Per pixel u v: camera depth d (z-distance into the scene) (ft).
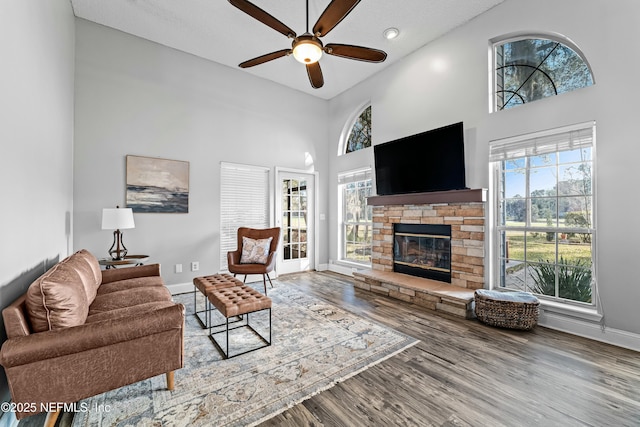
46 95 6.93
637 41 7.37
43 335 4.42
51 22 7.48
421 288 11.02
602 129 7.92
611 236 7.84
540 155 9.43
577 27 8.41
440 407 5.29
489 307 8.96
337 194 17.87
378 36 11.96
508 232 10.32
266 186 15.90
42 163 6.59
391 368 6.61
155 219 12.35
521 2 9.57
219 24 11.23
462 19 10.95
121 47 11.67
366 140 16.61
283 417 5.05
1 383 4.52
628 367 6.63
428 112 12.50
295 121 16.99
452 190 10.85
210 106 13.92
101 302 7.06
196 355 7.22
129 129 11.81
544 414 5.11
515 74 10.28
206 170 13.75
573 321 8.45
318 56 8.35
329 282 14.84
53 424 4.79
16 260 5.07
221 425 4.84
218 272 14.06
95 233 11.05
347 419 4.99
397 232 13.78
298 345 7.75
